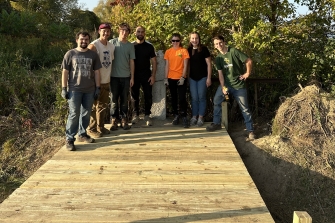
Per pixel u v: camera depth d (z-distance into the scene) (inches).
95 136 227.3
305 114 224.4
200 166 174.9
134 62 240.2
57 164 178.7
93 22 1000.2
